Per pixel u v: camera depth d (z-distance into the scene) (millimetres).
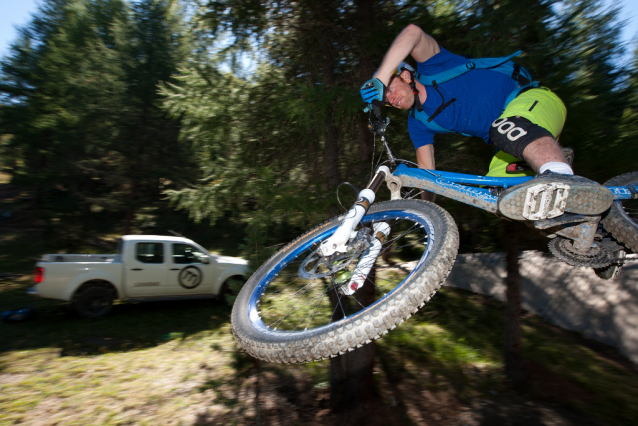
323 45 5871
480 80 2066
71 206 18109
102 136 16938
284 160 6301
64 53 17641
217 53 5883
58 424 6039
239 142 6199
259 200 5469
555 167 1684
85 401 6688
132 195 17953
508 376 7824
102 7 17672
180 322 10367
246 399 7070
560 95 4223
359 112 5133
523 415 6617
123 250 10469
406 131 5387
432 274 1538
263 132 6012
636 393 7180
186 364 8125
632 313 8867
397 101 2180
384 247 2133
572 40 4543
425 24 4688
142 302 11703
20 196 29516
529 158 1770
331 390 7137
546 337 9562
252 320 1911
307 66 6090
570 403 6961
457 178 2033
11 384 7066
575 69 4418
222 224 20750
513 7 4152
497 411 6785
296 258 2246
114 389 7105
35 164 19359
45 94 18281
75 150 18109
